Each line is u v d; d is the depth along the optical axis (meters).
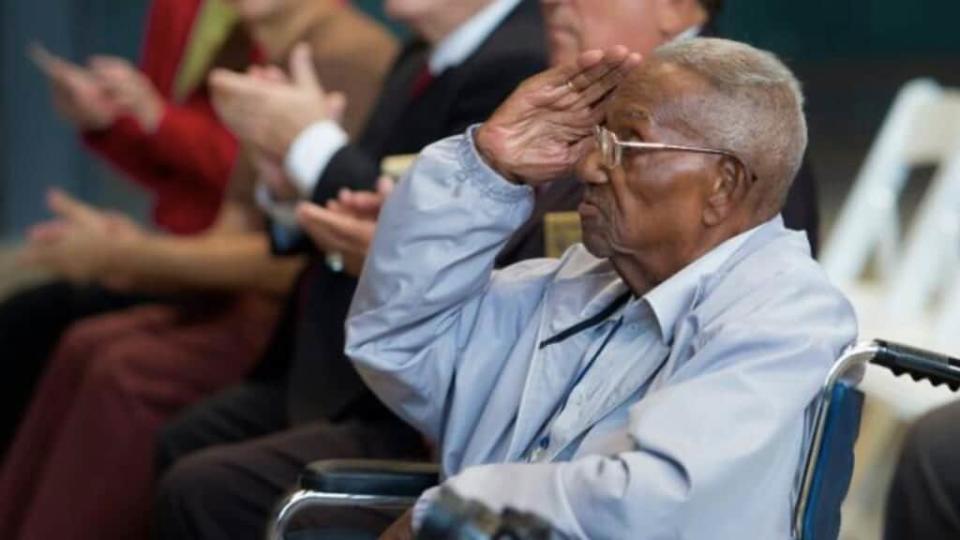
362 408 8.58
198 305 10.77
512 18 8.80
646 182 5.84
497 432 6.29
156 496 8.47
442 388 6.54
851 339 5.77
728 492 5.41
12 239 19.34
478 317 6.51
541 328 6.34
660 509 5.34
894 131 12.16
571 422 6.03
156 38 12.01
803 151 5.97
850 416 5.66
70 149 19.73
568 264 6.51
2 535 10.65
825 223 18.14
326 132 8.91
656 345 5.96
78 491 10.15
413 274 6.32
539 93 6.17
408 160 8.55
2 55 19.39
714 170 5.83
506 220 6.29
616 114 5.92
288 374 9.60
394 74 9.47
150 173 11.70
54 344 11.60
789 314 5.69
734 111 5.80
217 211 11.51
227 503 8.25
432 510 4.79
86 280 10.93
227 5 11.35
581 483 5.39
